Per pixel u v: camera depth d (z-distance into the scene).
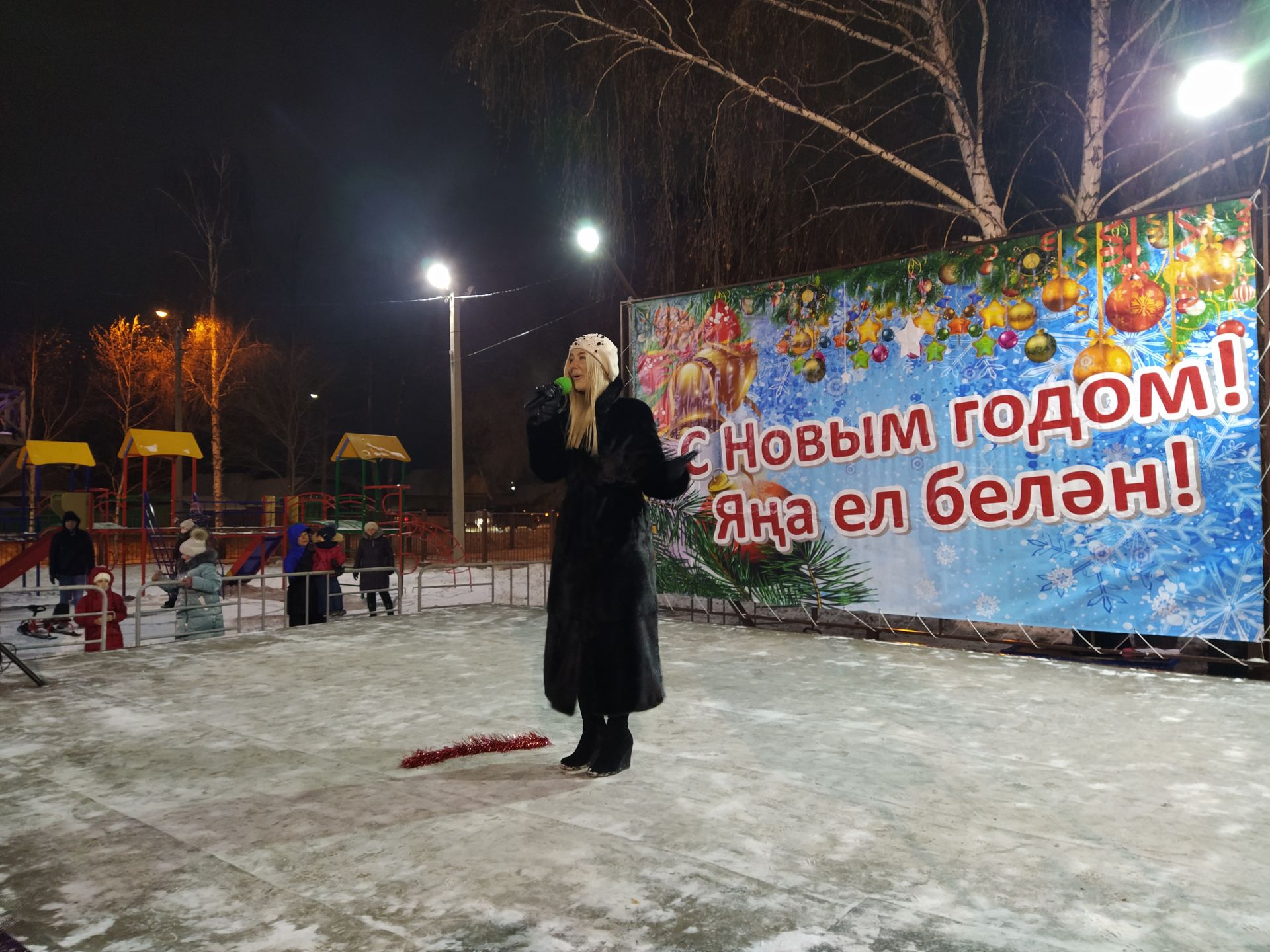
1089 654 6.60
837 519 7.71
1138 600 6.20
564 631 3.71
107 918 2.45
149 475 35.91
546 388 3.78
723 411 8.42
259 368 32.62
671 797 3.43
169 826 3.18
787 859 2.80
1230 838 2.97
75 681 5.96
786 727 4.53
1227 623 5.86
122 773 3.86
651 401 8.95
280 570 18.27
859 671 6.04
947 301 7.10
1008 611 6.78
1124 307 6.27
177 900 2.55
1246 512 5.80
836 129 10.30
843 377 7.68
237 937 2.32
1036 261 6.66
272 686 5.77
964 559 6.99
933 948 2.21
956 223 11.06
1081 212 9.41
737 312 8.34
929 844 2.92
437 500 38.25
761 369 8.18
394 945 2.26
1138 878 2.64
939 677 5.83
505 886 2.61
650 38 11.05
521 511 36.97
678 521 8.69
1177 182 9.39
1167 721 4.62
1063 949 2.20
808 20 10.54
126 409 30.75
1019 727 4.52
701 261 11.49
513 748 4.16
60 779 3.77
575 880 2.65
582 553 3.69
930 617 7.16
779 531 8.05
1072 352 6.50
